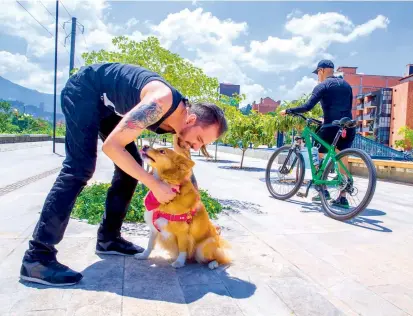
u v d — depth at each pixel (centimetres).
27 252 234
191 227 278
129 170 218
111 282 240
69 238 330
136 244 326
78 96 242
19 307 199
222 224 414
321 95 542
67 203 234
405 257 317
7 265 257
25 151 1747
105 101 244
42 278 228
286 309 212
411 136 6316
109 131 275
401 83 8419
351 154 472
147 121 215
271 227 411
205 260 282
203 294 229
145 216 291
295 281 255
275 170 643
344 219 451
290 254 316
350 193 491
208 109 237
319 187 516
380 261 305
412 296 239
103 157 1478
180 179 265
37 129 5041
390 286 254
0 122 4422
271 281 254
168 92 225
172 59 540
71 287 228
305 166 568
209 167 1344
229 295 229
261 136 1323
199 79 572
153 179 227
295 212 503
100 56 541
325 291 242
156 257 297
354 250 335
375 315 212
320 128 554
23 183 666
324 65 571
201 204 287
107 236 292
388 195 723
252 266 283
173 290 233
